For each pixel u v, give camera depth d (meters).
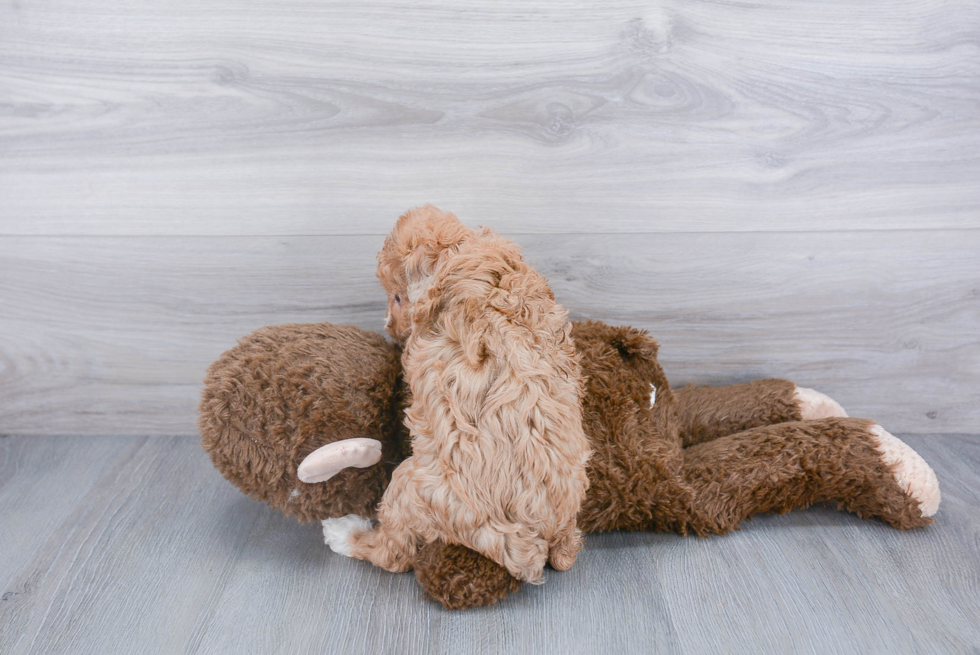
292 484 0.96
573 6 1.10
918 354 1.30
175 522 1.08
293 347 0.98
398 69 1.13
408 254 0.91
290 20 1.11
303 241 1.22
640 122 1.16
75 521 1.08
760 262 1.24
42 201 1.20
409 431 0.94
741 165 1.18
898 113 1.16
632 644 0.84
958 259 1.24
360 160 1.18
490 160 1.18
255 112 1.15
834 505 1.13
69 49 1.12
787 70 1.14
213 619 0.88
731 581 0.95
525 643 0.84
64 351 1.29
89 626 0.87
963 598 0.92
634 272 1.24
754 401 1.22
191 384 1.32
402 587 0.94
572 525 0.90
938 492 1.04
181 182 1.19
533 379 0.82
